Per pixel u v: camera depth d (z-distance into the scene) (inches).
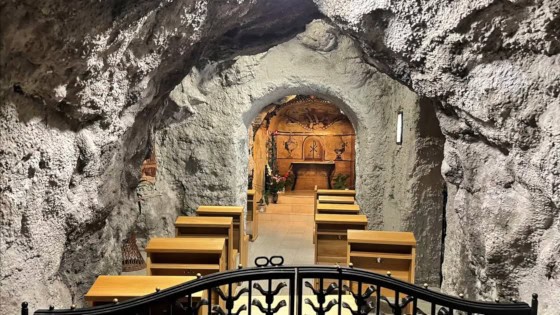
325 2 130.3
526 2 82.2
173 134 264.1
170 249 144.8
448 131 117.7
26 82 72.9
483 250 111.0
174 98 232.4
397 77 133.3
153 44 100.1
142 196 256.1
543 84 85.0
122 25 80.0
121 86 99.3
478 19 90.5
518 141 91.3
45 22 66.9
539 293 93.7
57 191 92.1
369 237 162.4
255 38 168.9
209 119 261.6
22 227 85.0
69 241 109.3
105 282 104.9
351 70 258.7
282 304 69.6
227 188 264.5
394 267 161.0
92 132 98.5
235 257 204.2
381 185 263.3
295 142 565.9
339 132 560.4
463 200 120.9
